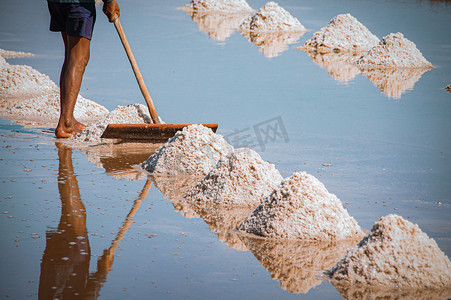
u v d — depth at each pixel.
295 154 19.67
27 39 47.94
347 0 80.94
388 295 9.66
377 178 16.88
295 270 10.63
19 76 31.05
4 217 13.02
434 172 17.53
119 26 22.34
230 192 14.73
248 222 12.85
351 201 14.74
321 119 24.97
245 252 11.45
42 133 22.72
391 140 21.66
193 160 17.55
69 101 22.08
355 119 25.11
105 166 18.12
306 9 69.31
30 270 10.27
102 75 34.12
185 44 45.62
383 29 53.06
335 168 17.95
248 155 15.41
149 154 19.94
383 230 10.50
